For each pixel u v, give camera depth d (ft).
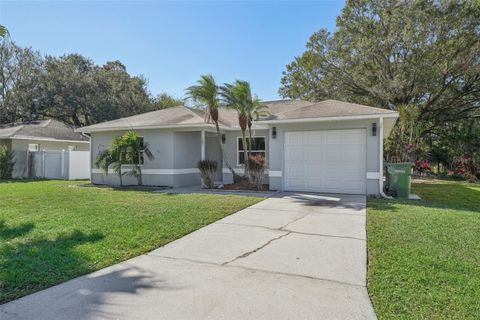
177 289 12.05
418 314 9.98
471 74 69.82
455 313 9.98
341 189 37.76
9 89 106.22
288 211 26.86
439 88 72.08
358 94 79.97
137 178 48.32
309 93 84.12
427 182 58.49
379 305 10.64
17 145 70.23
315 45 82.38
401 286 12.00
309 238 18.92
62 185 50.65
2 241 17.87
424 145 73.10
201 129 45.78
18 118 108.58
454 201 33.88
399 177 35.17
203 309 10.53
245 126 42.16
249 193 38.19
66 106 107.86
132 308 10.59
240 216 24.93
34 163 67.26
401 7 71.26
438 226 20.95
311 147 39.06
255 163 41.50
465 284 12.04
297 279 13.01
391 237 18.53
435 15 68.39
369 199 33.40
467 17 67.56
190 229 20.75
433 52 69.56
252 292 11.81
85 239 18.21
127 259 15.34
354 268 14.12
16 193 39.04
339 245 17.47
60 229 20.36
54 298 11.27
